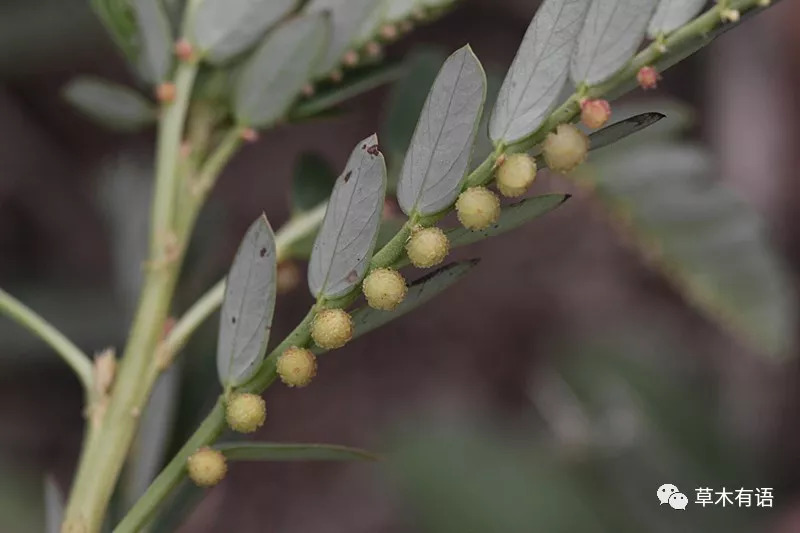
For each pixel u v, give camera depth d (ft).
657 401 1.32
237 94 0.62
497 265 2.10
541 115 0.53
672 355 1.46
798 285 1.40
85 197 1.97
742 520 1.25
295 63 0.61
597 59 0.53
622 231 0.78
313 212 0.63
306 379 0.55
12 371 1.69
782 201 1.46
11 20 1.54
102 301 1.54
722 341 1.47
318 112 0.63
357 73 0.63
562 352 1.41
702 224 0.75
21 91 1.91
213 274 0.70
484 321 2.06
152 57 0.62
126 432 0.59
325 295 0.54
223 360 0.56
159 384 0.64
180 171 0.62
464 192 0.53
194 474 0.56
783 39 1.44
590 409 1.32
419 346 2.05
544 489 1.23
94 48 1.67
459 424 1.31
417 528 1.23
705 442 1.29
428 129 0.53
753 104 1.46
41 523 1.31
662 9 0.54
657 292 2.06
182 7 0.63
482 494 1.22
